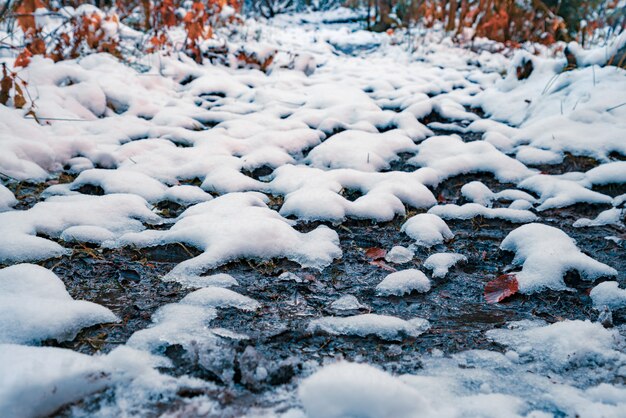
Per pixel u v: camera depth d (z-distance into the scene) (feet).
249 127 13.79
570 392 4.75
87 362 4.66
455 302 6.73
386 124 14.53
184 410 4.39
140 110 15.06
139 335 5.44
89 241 7.83
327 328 5.90
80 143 11.79
